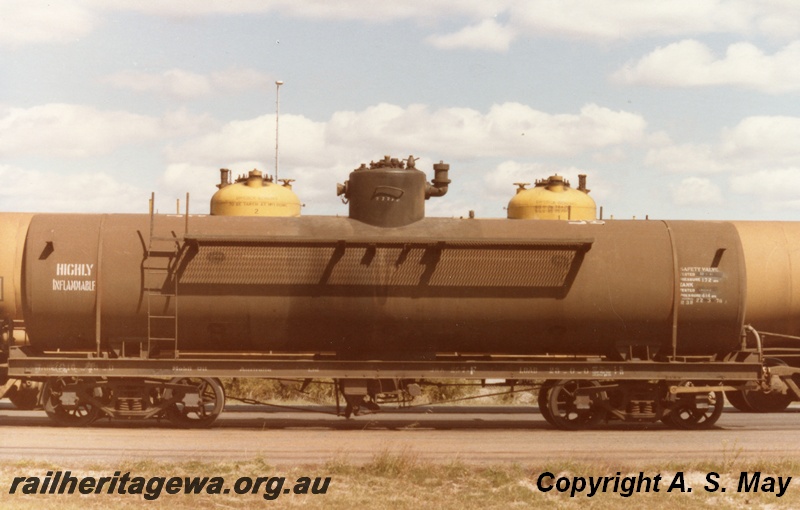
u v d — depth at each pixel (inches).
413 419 1018.7
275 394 1211.9
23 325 989.8
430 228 936.9
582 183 1264.8
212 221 927.7
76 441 819.4
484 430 928.9
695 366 933.2
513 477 700.7
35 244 907.4
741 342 962.7
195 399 907.4
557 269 922.1
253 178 1258.6
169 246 908.6
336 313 908.0
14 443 805.9
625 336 937.5
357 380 921.5
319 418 1018.1
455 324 917.8
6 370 964.0
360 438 859.4
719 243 950.4
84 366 901.2
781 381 953.5
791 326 1050.7
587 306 923.4
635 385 938.7
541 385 962.1
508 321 920.3
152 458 746.2
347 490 666.8
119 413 907.4
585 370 925.2
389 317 912.3
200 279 903.1
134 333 911.7
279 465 727.1
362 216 943.0
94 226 919.0
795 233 1059.9
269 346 923.4
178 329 909.2
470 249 919.0
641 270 930.7
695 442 855.1
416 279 911.7
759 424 991.6
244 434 876.6
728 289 938.7
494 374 922.1
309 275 905.5
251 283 903.7
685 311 934.4
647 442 853.2
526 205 1214.9
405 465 714.8
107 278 901.8
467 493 666.8
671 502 650.8
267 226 925.2
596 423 944.3
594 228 951.0
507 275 918.4
